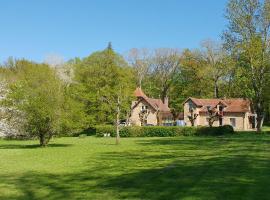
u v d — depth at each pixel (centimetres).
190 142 4362
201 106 9106
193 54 9481
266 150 3064
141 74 10238
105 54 7412
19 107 3897
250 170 1909
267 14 5816
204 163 2231
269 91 5928
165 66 10169
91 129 7012
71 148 3656
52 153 3088
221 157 2558
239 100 9044
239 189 1420
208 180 1625
